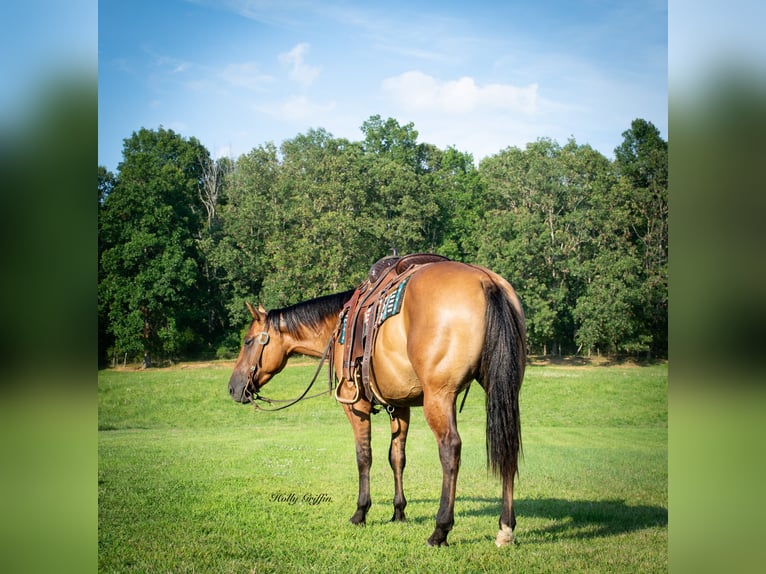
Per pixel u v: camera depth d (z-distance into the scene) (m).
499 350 3.77
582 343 27.19
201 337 29.11
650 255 28.02
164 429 13.85
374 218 30.50
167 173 30.58
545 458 8.90
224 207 32.84
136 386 18.92
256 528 5.08
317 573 4.00
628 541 4.38
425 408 3.95
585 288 28.75
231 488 6.68
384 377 4.39
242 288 29.44
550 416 15.55
